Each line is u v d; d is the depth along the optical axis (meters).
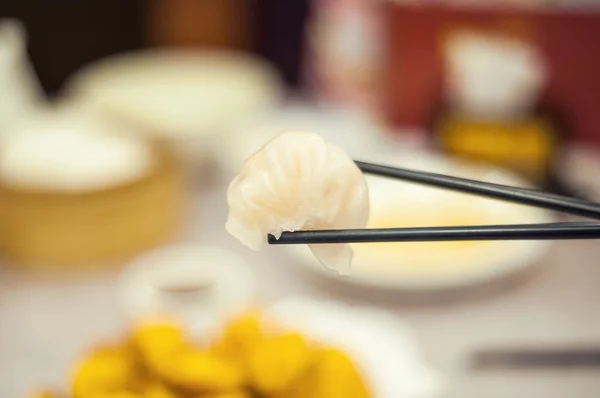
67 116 1.18
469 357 0.89
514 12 1.22
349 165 0.64
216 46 1.90
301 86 1.69
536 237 0.57
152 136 1.13
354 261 0.96
